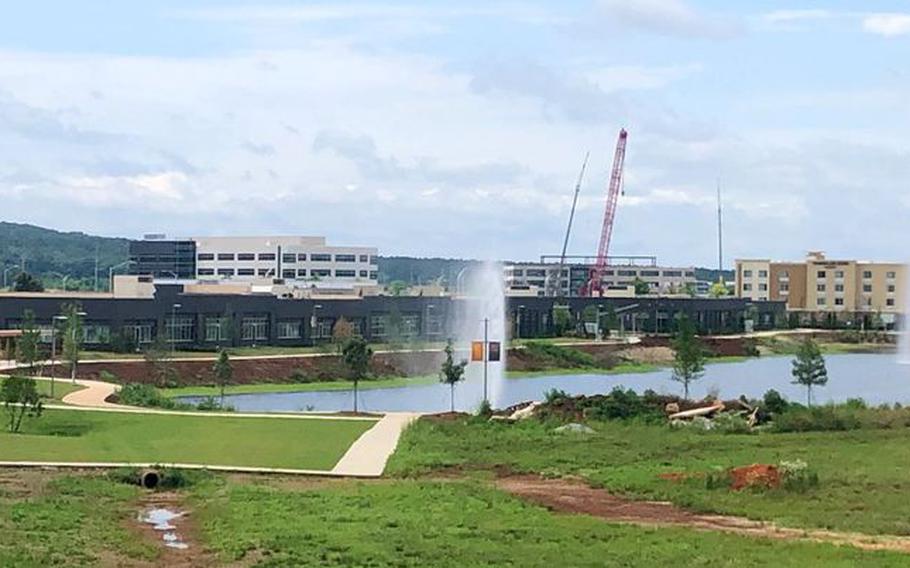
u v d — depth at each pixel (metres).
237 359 130.88
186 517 42.59
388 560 33.53
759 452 59.31
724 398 106.25
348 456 58.62
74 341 106.50
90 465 54.06
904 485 48.59
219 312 149.75
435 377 136.25
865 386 127.62
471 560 33.56
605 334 197.62
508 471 54.22
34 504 42.50
